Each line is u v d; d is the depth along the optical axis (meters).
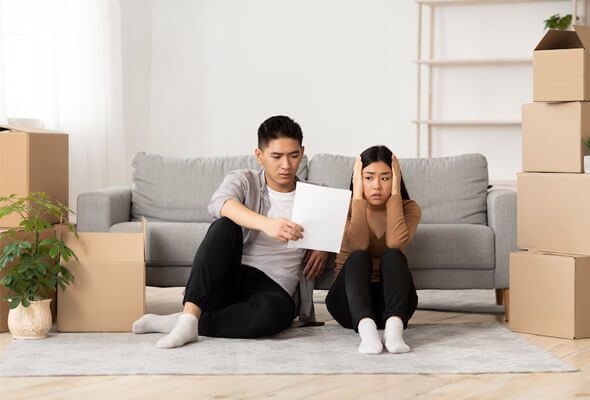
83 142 5.26
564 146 3.18
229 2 6.07
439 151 5.89
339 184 3.83
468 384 2.42
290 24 6.02
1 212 3.08
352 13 5.95
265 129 3.07
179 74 6.12
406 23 5.89
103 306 3.13
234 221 3.00
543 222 3.23
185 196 3.84
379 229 3.16
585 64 3.11
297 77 6.03
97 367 2.58
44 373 2.51
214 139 6.13
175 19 6.11
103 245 3.16
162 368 2.57
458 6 5.82
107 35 5.43
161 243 3.40
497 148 5.80
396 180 3.11
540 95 3.20
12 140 3.33
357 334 3.10
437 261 3.40
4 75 4.58
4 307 3.12
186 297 2.93
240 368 2.57
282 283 3.10
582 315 3.09
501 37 5.78
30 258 3.02
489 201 3.58
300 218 2.94
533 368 2.59
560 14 5.66
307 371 2.54
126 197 3.77
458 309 3.79
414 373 2.54
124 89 5.95
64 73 5.15
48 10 5.00
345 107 5.99
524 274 3.19
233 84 6.10
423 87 5.90
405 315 2.89
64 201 3.64
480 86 5.82
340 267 3.16
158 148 6.14
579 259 3.07
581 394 2.33
